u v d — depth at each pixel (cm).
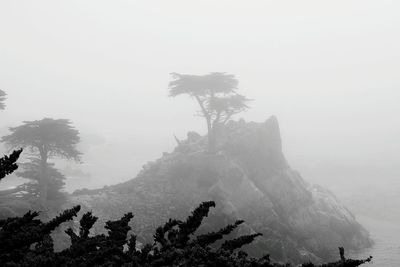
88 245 372
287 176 4794
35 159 3575
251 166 4825
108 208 3972
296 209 4509
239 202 4266
